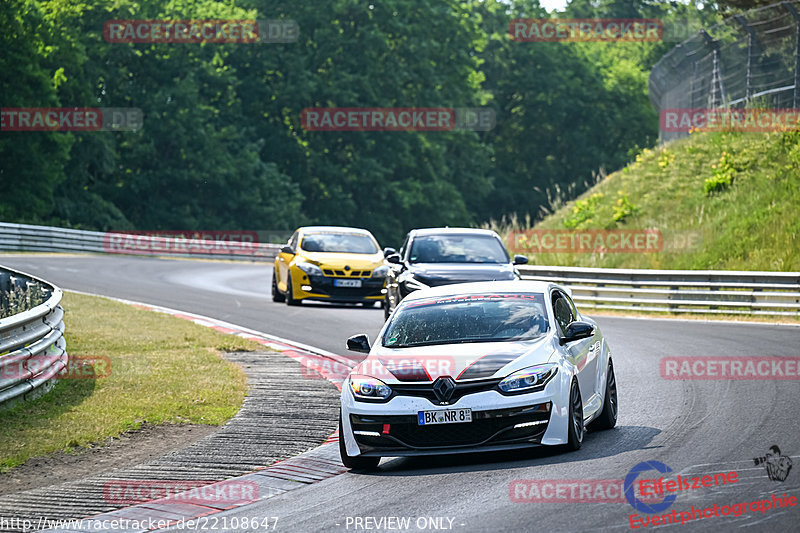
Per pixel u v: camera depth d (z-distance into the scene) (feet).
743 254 334.44
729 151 403.75
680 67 474.90
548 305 119.44
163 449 118.83
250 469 109.40
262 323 250.57
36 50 624.59
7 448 115.34
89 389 151.33
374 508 88.99
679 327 247.91
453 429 104.22
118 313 252.83
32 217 629.51
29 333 141.79
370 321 256.93
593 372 119.24
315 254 297.12
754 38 406.41
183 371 170.71
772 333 226.79
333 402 150.10
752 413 126.21
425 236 235.61
